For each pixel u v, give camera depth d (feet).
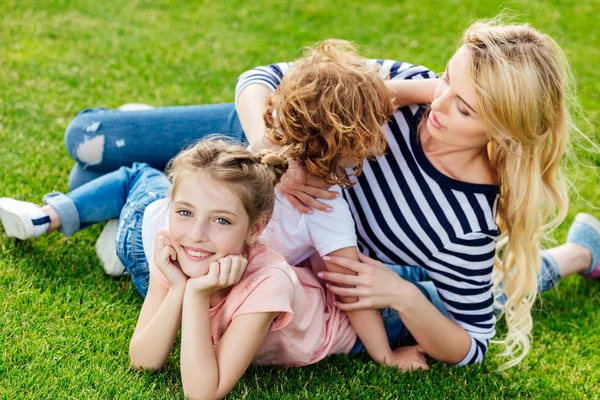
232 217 6.62
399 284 7.70
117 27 16.08
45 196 9.11
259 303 6.75
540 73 6.69
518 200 7.49
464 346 7.95
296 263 8.00
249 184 6.63
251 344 6.77
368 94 7.06
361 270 7.61
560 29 18.53
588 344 9.15
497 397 7.91
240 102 8.39
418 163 7.75
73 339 7.64
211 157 6.65
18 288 8.34
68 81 13.56
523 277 8.00
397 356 8.18
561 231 11.55
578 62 17.01
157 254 6.90
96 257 9.30
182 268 6.82
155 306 7.24
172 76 14.47
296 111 6.95
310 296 7.76
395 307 7.67
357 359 8.07
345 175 7.32
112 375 7.18
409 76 8.16
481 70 6.63
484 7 19.19
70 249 9.34
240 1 18.34
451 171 7.66
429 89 7.77
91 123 9.78
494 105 6.64
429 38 17.62
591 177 13.07
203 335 6.67
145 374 7.20
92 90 13.42
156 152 9.95
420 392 7.71
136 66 14.57
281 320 6.99
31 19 15.74
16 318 7.81
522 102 6.63
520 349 8.78
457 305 8.05
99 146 9.77
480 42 6.78
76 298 8.41
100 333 7.88
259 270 7.02
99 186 9.14
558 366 8.66
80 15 16.33
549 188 7.64
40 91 13.03
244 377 7.50
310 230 7.54
